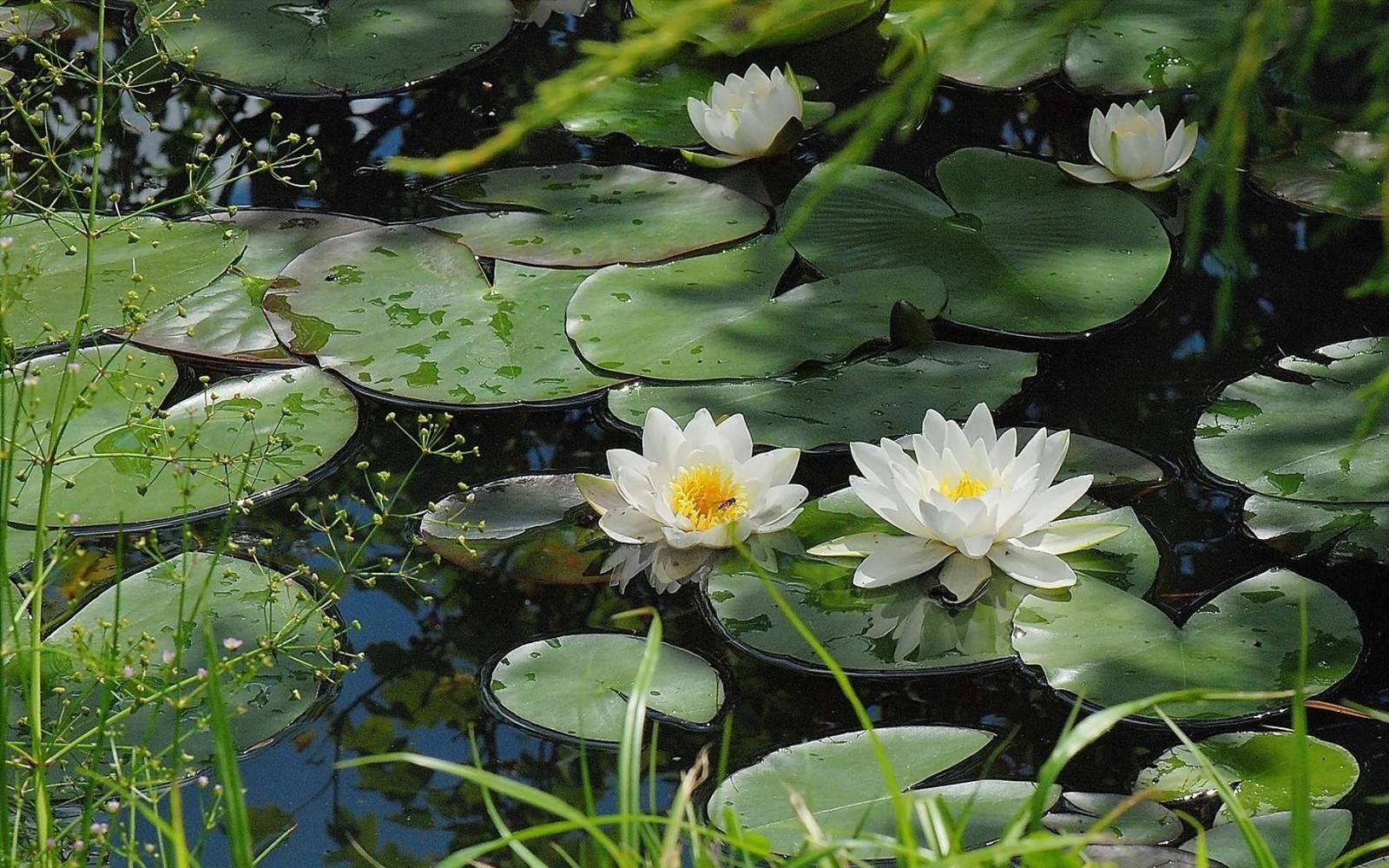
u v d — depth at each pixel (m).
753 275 3.63
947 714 3.37
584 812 3.35
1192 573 3.43
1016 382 3.54
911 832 2.80
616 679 3.40
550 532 3.48
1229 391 3.53
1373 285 2.53
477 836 3.34
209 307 3.62
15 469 3.50
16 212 3.70
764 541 3.46
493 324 3.60
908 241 3.66
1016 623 3.41
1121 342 3.58
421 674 3.41
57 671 3.39
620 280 3.63
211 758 3.37
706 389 3.54
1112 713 2.80
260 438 3.52
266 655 3.36
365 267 3.64
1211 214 3.68
